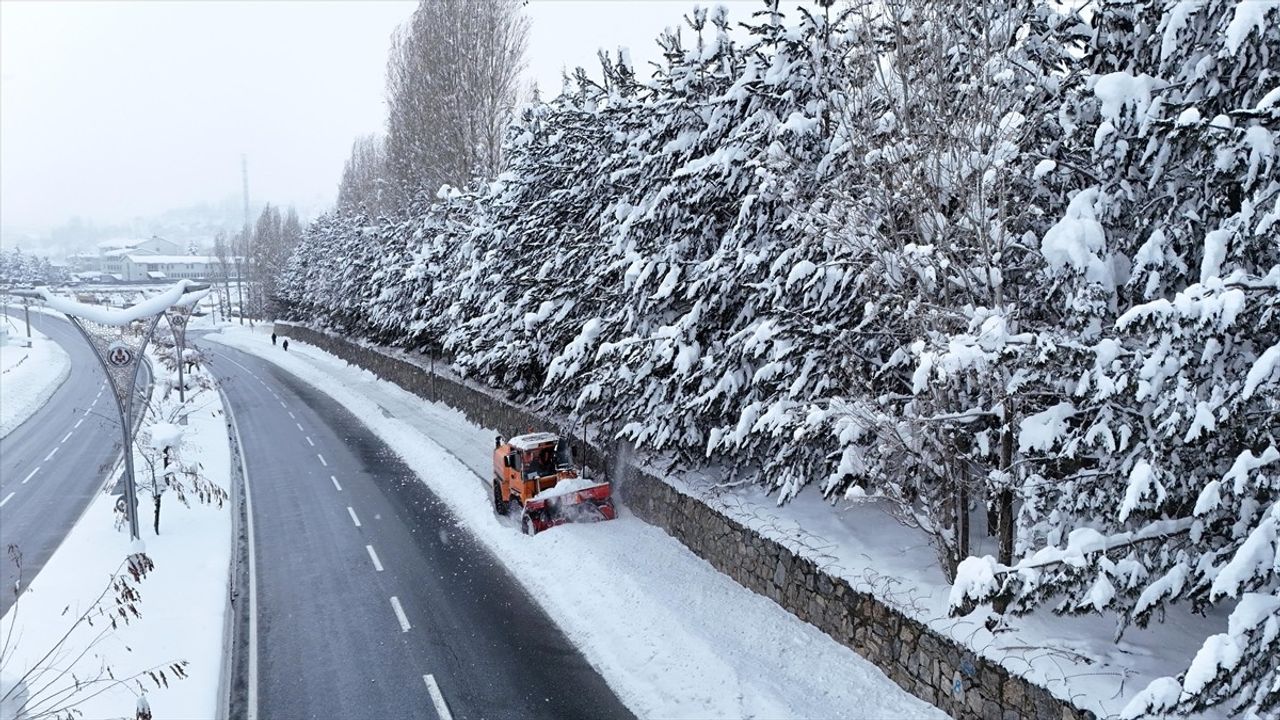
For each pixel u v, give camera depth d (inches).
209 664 471.8
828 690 416.5
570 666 479.5
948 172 366.0
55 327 4439.0
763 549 536.7
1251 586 239.0
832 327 458.6
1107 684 308.3
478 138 1834.4
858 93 426.0
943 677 377.1
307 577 649.0
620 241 713.6
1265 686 235.3
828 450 502.6
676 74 634.2
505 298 1083.3
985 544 451.8
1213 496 259.3
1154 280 301.1
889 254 390.0
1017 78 374.9
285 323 3565.5
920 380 331.0
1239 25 260.8
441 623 546.6
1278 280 243.1
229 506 852.6
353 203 3297.2
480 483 935.0
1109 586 279.1
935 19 368.2
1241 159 273.7
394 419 1456.7
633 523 717.3
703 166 560.4
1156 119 292.4
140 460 1040.8
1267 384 241.8
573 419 900.0
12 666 464.4
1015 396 329.1
